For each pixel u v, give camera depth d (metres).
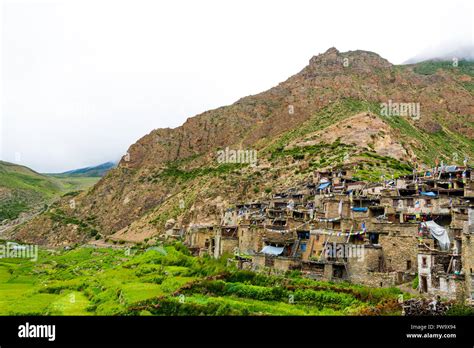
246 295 75.69
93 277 122.94
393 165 179.62
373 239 75.88
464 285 56.50
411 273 67.38
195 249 130.38
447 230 69.81
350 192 107.38
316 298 68.12
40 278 147.25
